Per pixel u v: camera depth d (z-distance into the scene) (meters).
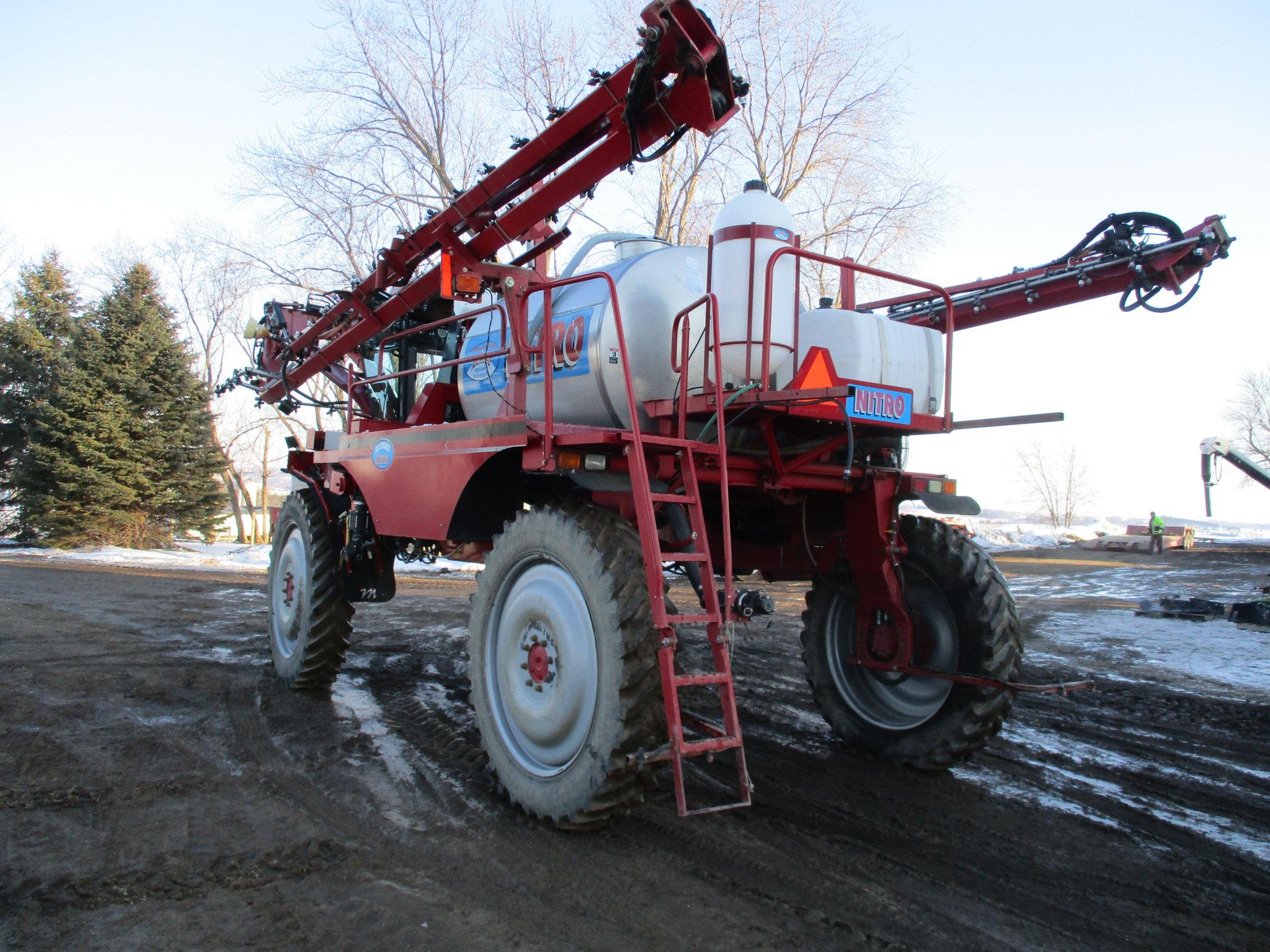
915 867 3.06
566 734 3.36
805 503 4.64
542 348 4.26
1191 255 4.19
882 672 4.66
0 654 6.70
